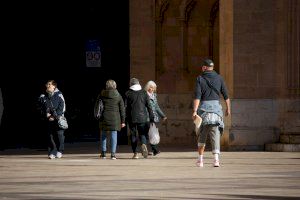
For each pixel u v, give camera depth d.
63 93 51.59
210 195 22.30
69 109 51.69
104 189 23.92
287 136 40.94
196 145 46.66
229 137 41.38
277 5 41.22
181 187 24.36
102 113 36.66
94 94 52.06
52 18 50.91
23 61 49.69
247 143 41.38
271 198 21.61
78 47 51.50
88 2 51.00
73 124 51.91
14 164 33.78
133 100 37.19
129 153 41.09
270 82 41.38
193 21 47.78
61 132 37.62
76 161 35.38
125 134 48.78
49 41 50.81
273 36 41.28
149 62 47.94
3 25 49.28
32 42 50.22
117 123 36.59
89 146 46.97
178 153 40.12
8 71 49.06
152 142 38.25
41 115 37.53
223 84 31.31
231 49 41.56
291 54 41.16
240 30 41.56
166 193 22.83
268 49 41.34
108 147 45.62
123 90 50.31
